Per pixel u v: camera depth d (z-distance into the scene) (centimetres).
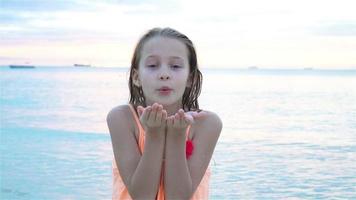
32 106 2592
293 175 1085
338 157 1292
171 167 259
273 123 1933
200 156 279
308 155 1318
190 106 301
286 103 2662
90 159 1274
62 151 1393
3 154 1352
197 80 295
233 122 1956
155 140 255
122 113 282
